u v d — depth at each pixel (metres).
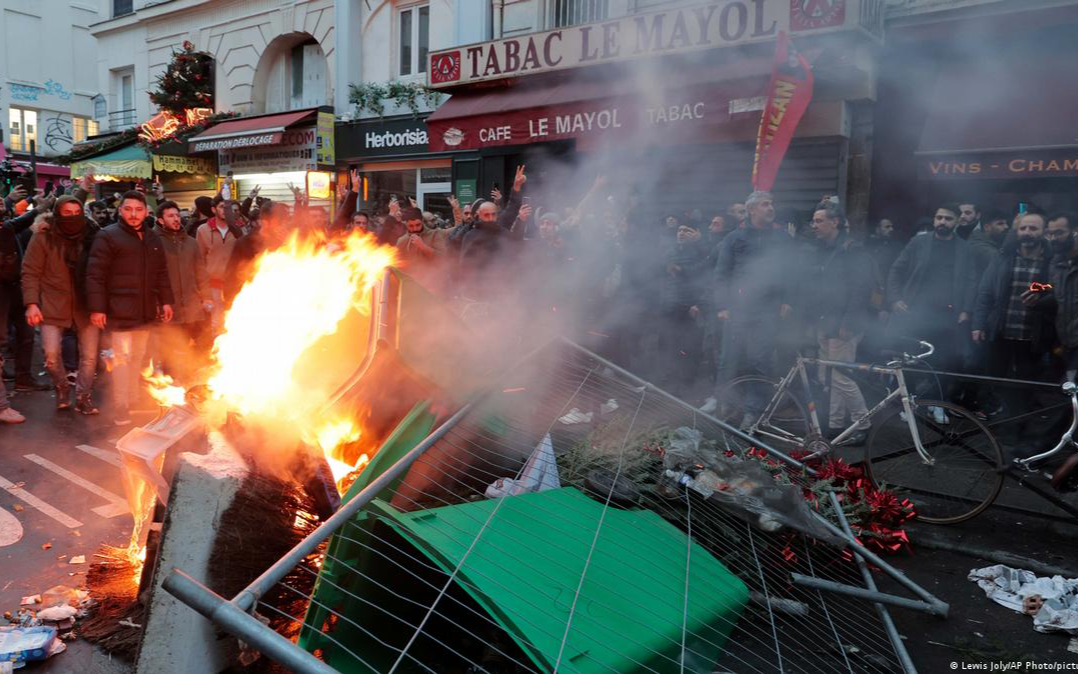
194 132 16.78
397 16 13.84
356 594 2.72
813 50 8.23
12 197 9.85
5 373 8.39
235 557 2.82
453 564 2.59
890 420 4.93
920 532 4.51
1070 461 4.25
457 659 2.83
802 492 4.12
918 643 3.30
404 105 13.39
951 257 6.91
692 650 2.73
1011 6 7.92
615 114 9.44
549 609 2.53
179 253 7.30
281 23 15.66
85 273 6.49
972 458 4.66
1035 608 3.53
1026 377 6.54
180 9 17.80
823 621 3.39
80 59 32.06
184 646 2.67
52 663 3.00
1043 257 6.40
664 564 3.08
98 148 18.50
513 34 12.07
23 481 5.05
